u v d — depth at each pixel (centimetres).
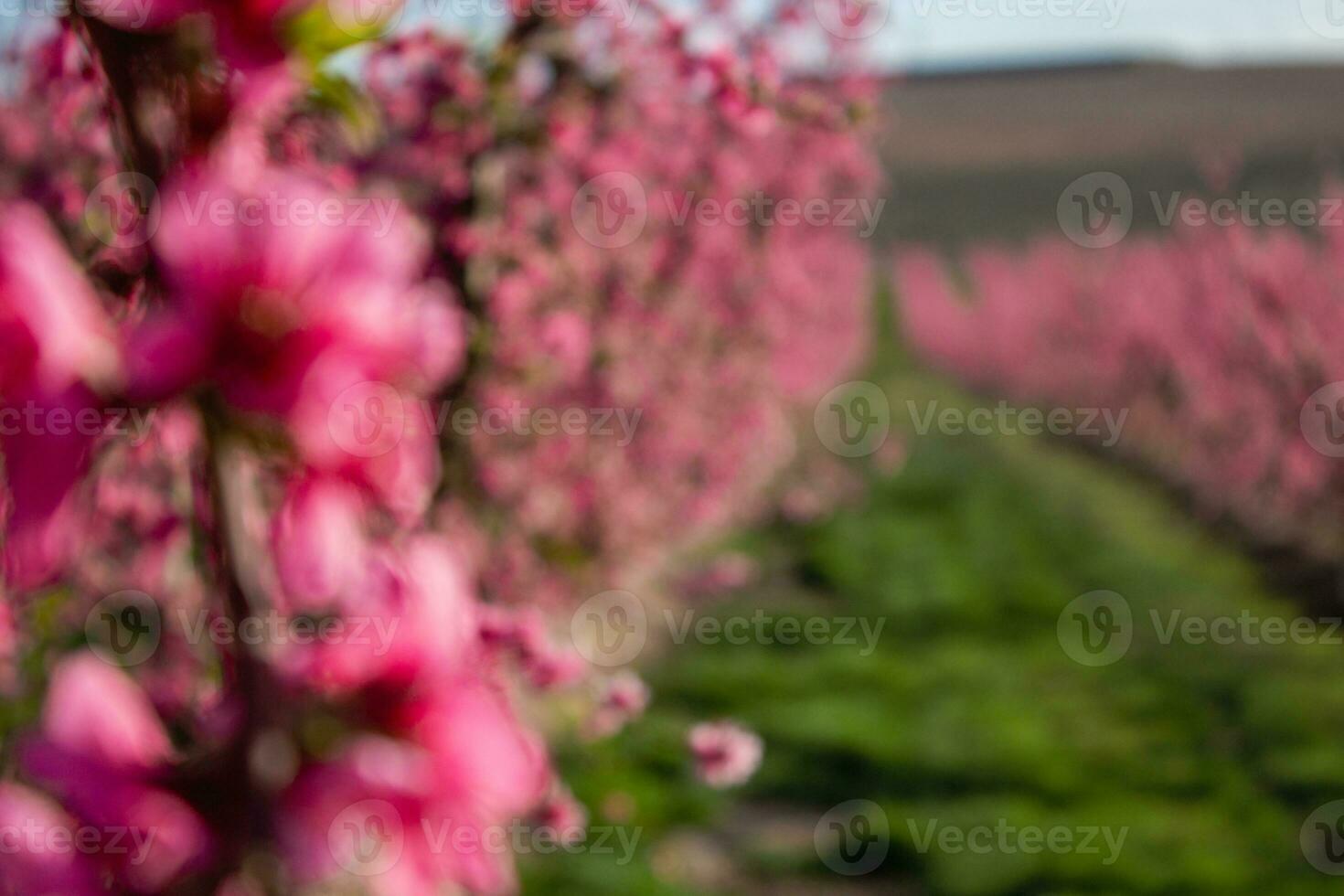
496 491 551
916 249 3409
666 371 826
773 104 429
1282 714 694
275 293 63
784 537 1191
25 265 59
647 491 810
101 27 74
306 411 63
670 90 430
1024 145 4738
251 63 74
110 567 185
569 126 423
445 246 401
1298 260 1059
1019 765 642
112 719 66
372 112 97
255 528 72
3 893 64
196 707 80
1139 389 1487
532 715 367
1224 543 1120
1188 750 670
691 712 702
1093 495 1423
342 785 64
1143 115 4944
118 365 61
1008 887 525
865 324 2031
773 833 573
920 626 921
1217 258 1218
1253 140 4156
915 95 5897
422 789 65
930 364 2662
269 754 66
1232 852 548
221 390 62
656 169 727
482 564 504
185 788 66
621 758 587
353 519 67
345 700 67
